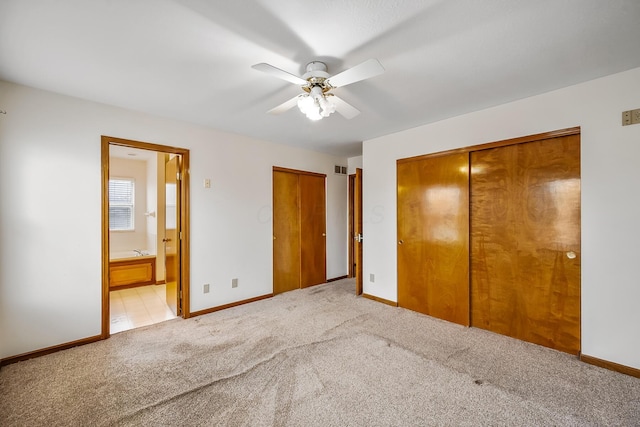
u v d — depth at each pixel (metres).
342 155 5.08
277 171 4.17
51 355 2.32
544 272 2.49
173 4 1.36
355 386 1.92
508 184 2.70
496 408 1.70
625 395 1.81
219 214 3.48
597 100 2.17
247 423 1.57
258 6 1.38
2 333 2.18
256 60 1.88
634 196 2.03
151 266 4.66
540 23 1.52
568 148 2.34
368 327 2.93
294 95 2.44
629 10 1.41
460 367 2.15
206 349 2.44
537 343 2.54
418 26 1.53
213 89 2.33
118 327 2.93
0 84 2.18
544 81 2.22
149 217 5.18
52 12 1.41
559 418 1.61
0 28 1.54
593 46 1.74
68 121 2.46
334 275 5.05
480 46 1.73
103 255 2.63
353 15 1.44
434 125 3.22
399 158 3.59
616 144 2.09
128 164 5.24
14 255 2.23
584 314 2.24
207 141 3.38
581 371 2.09
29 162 2.29
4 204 2.19
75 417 1.62
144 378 2.00
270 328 2.89
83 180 2.53
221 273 3.50
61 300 2.42
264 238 3.98
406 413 1.66
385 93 2.43
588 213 2.22
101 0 1.33
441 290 3.19
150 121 2.93
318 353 2.37
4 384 1.93
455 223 3.07
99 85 2.26
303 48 1.74
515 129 2.61
